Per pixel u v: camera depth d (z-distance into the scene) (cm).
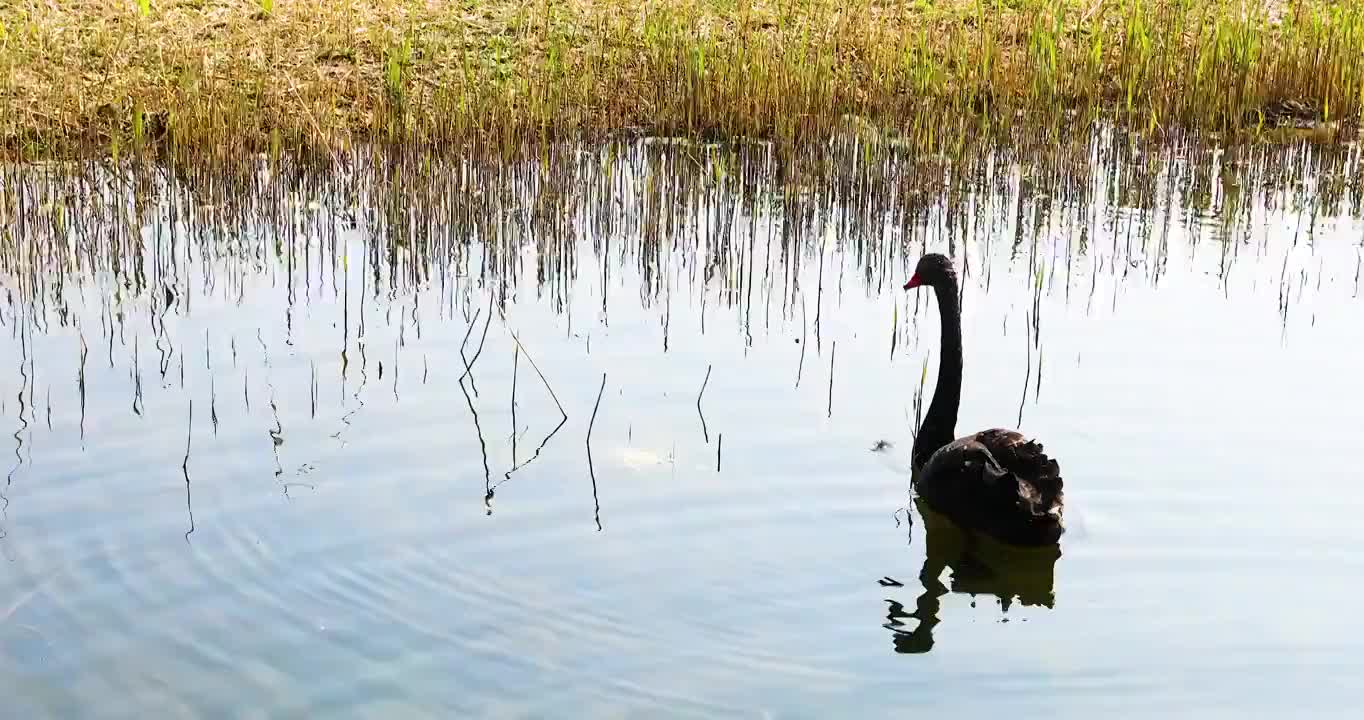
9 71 1333
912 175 1242
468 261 1075
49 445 748
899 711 547
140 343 899
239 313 957
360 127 1360
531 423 791
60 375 845
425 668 570
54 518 675
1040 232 1144
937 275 771
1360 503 698
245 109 1313
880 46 1557
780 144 1312
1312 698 556
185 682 557
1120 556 658
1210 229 1153
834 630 604
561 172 1243
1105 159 1346
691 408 812
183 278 1023
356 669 568
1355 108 1505
